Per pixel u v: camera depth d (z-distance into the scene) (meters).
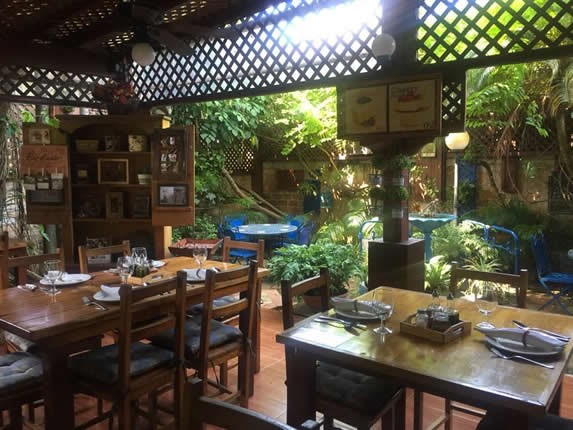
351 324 2.06
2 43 4.12
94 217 4.57
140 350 2.37
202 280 2.71
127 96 4.50
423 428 2.50
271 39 3.89
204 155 6.87
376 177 3.47
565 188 5.55
